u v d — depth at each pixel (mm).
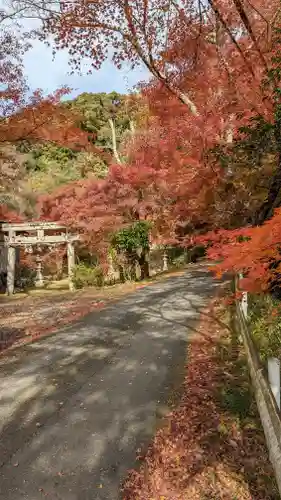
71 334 8836
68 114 9773
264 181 7883
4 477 3705
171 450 4070
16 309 13688
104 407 5074
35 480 3654
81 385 5816
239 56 7441
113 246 18188
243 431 4277
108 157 20484
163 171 11750
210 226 12977
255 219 7043
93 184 16844
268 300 6492
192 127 8750
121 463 3889
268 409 3760
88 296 15125
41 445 4223
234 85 7570
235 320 8578
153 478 3658
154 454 4016
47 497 3424
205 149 8508
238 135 7762
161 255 22719
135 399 5266
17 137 9656
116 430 4492
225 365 6164
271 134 6336
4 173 19719
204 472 3699
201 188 9820
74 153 26875
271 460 3330
